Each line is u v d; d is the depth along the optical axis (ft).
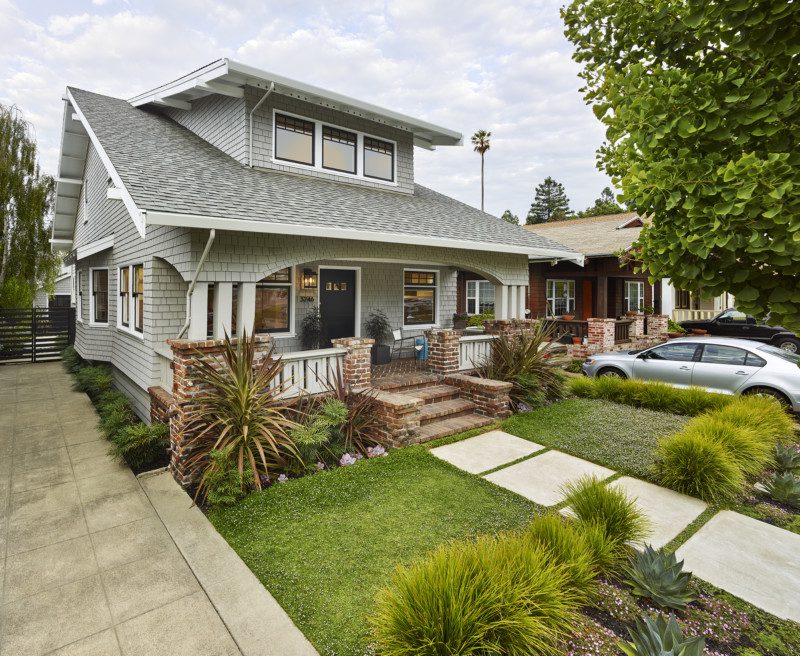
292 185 26.45
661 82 7.59
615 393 29.25
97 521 14.55
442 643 8.21
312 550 12.56
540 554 10.36
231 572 11.72
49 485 17.31
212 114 30.37
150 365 23.40
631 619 10.03
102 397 28.68
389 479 16.92
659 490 16.84
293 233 19.17
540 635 8.93
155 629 9.86
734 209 6.39
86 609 10.49
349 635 9.52
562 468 18.39
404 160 35.27
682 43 8.04
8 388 35.35
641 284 64.54
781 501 16.01
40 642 9.50
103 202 34.53
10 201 53.57
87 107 30.45
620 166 8.77
